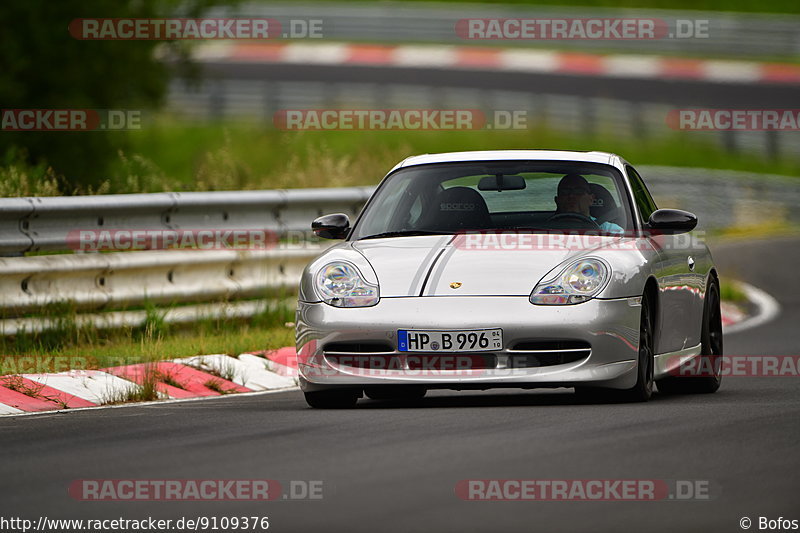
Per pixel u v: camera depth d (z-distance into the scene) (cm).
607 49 14875
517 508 1712
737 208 9531
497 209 3077
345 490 1830
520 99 12225
